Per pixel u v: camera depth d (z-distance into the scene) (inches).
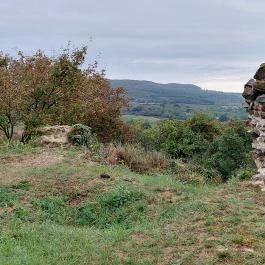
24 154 646.5
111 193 473.1
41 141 724.7
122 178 536.4
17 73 939.3
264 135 446.9
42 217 425.7
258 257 281.1
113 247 327.9
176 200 449.4
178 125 1576.0
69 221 433.7
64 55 1003.9
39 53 1016.2
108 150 679.1
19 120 894.4
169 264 288.7
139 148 737.0
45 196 474.0
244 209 363.3
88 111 979.9
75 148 697.0
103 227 417.7
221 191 430.9
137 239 338.3
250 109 473.4
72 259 310.3
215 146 1158.3
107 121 1220.5
